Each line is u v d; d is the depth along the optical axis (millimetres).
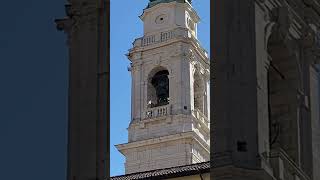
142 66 148375
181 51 147375
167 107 144000
